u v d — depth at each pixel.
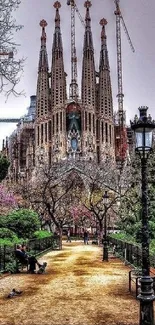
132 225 41.06
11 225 36.97
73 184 69.69
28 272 23.41
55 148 189.25
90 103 196.12
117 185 69.31
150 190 34.97
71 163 90.50
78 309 13.55
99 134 199.12
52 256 36.22
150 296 10.88
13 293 15.91
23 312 13.20
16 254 24.14
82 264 28.30
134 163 42.91
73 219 73.56
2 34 16.80
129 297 15.55
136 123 11.60
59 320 12.13
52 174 68.88
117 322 11.85
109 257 34.59
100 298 15.37
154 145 35.53
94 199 68.44
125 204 45.34
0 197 64.25
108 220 72.88
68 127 193.00
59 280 20.17
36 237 40.75
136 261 24.95
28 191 68.50
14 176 158.00
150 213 34.47
